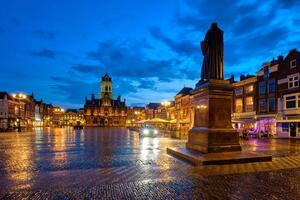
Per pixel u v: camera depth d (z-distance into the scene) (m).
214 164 9.13
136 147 16.88
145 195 5.72
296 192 5.94
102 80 149.00
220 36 11.78
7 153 13.40
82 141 23.00
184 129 44.59
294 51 33.03
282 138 31.75
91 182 6.88
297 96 31.69
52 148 16.20
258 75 39.09
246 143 22.44
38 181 7.00
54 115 158.12
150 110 123.38
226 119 11.20
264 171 8.13
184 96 60.69
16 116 64.38
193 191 6.01
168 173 7.92
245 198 5.52
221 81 11.23
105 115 143.88
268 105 36.84
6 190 6.11
